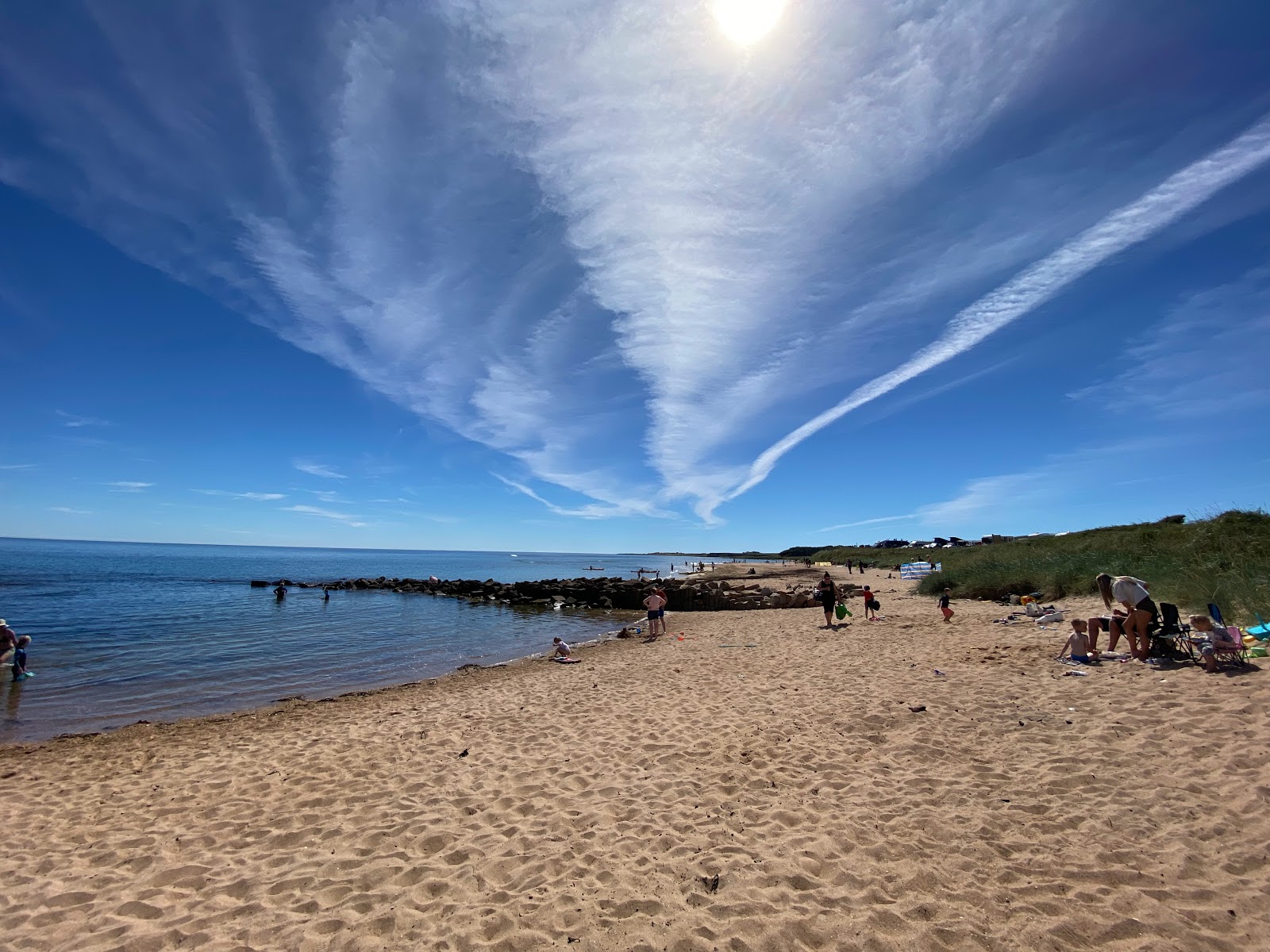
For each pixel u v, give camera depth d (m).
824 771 5.81
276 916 3.92
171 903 4.13
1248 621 9.03
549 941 3.52
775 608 27.36
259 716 10.47
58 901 4.21
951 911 3.54
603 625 25.23
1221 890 3.46
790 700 8.46
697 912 3.70
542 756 6.88
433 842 4.89
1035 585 17.81
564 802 5.55
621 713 8.58
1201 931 3.17
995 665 9.16
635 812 5.23
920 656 10.63
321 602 34.16
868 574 45.78
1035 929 3.32
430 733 8.12
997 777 5.26
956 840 4.30
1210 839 3.95
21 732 9.75
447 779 6.30
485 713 9.14
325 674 14.76
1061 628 11.69
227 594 37.28
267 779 6.68
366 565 97.50
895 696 8.00
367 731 8.48
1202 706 6.12
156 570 60.22
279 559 116.88
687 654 14.09
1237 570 11.24
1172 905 3.40
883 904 3.66
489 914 3.81
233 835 5.24
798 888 3.90
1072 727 6.12
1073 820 4.39
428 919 3.80
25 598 30.84
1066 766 5.26
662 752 6.72
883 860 4.13
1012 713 6.78
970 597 20.23
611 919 3.69
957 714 6.96
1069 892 3.62
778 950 3.32
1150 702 6.48
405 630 23.17
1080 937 3.24
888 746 6.27
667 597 30.34
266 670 15.12
